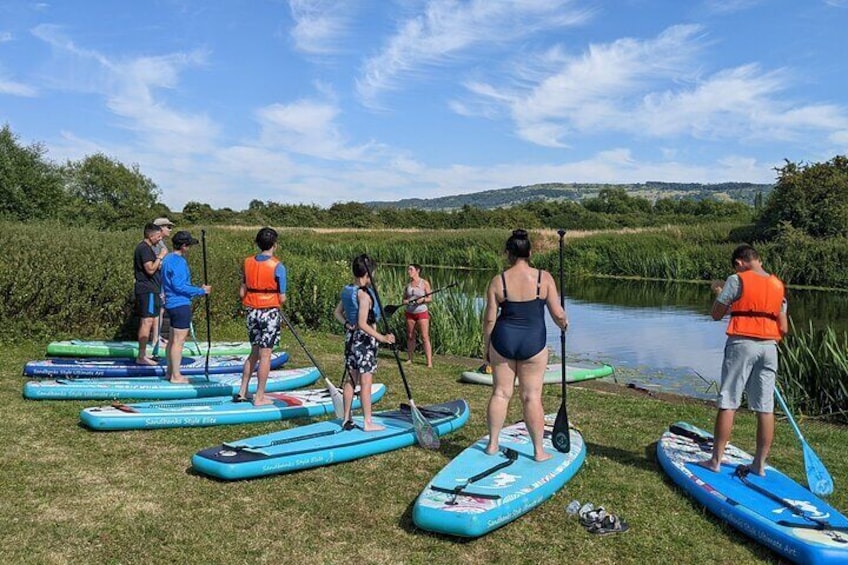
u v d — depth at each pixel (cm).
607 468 573
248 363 714
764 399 511
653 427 705
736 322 514
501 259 3622
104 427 633
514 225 6562
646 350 1322
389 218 6950
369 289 607
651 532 457
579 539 445
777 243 2850
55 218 3222
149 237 872
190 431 650
